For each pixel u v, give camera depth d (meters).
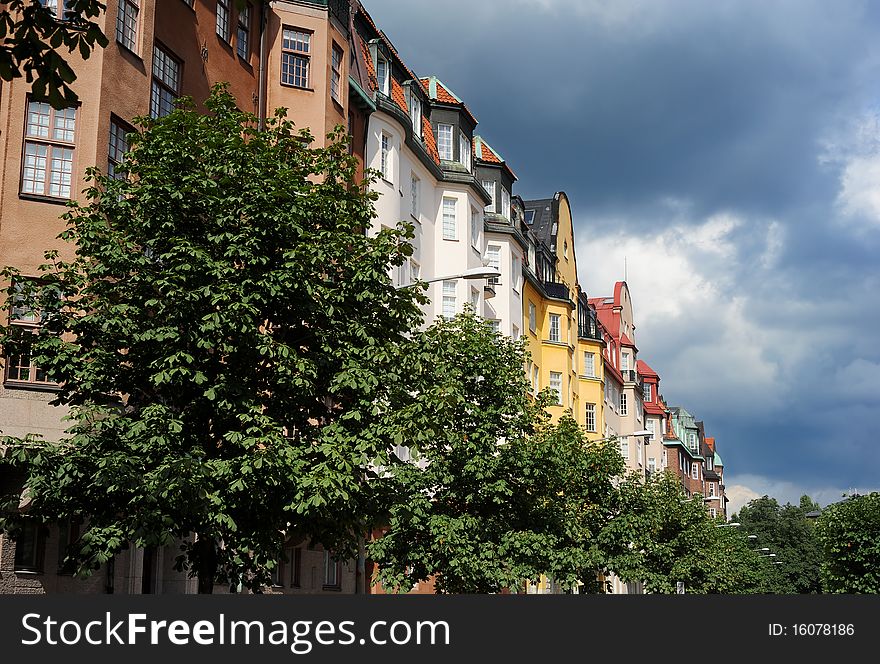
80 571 16.58
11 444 17.44
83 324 17.92
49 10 10.69
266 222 18.78
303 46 34.38
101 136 24.31
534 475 28.64
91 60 24.34
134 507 17.08
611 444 37.88
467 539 26.64
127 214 18.91
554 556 29.34
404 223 20.95
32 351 17.86
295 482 17.30
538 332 65.00
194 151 19.16
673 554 51.91
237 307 17.56
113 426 17.22
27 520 18.05
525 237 61.62
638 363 123.00
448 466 27.75
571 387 68.00
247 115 21.00
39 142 23.84
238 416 17.47
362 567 27.03
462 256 48.94
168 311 17.94
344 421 19.06
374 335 19.77
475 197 51.03
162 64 27.69
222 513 17.38
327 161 21.03
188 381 17.94
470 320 29.83
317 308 19.05
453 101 50.34
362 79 39.34
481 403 28.62
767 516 125.19
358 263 19.88
